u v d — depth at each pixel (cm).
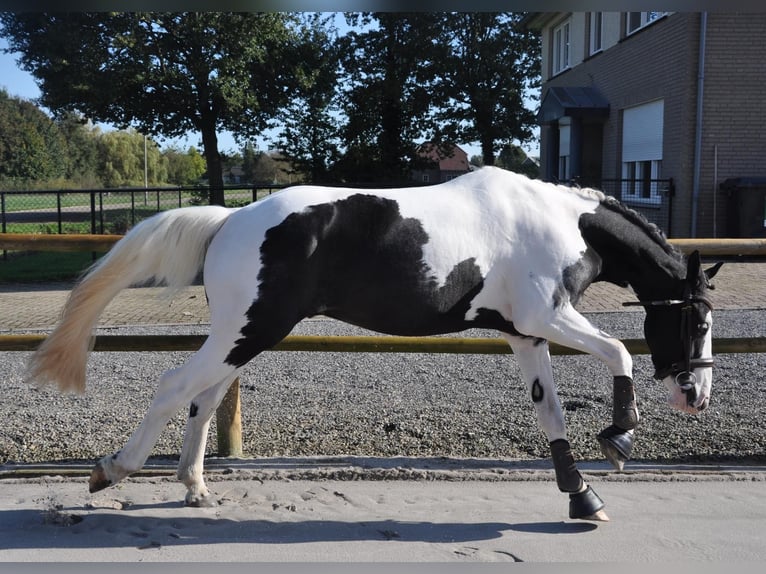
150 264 379
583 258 382
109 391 639
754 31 1389
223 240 366
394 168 2730
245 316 357
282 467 458
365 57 2748
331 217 362
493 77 2895
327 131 2695
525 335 391
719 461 481
